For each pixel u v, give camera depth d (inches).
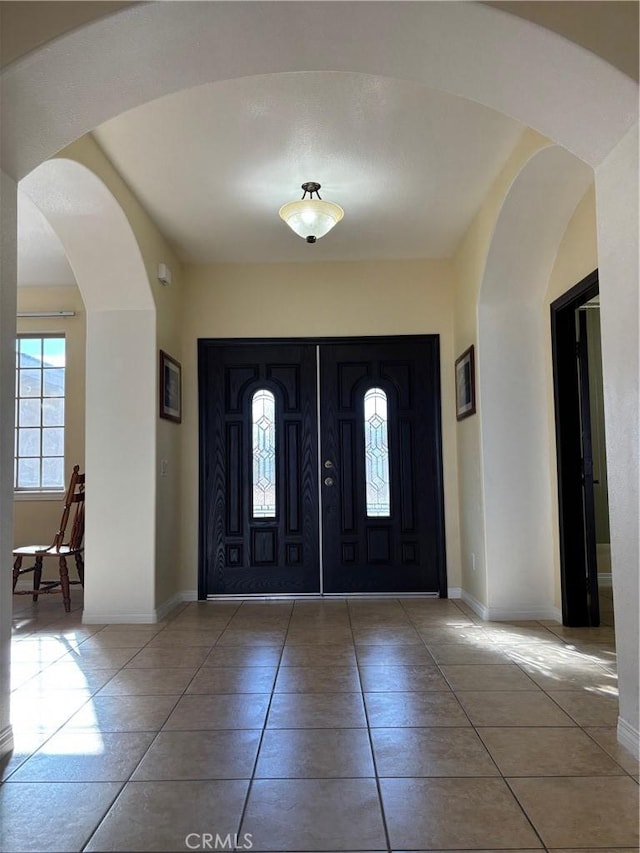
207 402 209.3
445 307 209.5
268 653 140.4
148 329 177.6
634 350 87.0
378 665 130.2
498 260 164.1
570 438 163.5
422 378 209.9
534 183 139.2
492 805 74.8
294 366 211.0
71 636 157.9
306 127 129.1
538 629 159.5
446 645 145.3
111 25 83.3
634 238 87.0
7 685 91.4
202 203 164.6
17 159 92.8
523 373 173.9
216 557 206.8
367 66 95.2
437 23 86.0
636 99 84.8
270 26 86.8
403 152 139.7
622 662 91.2
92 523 175.2
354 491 208.4
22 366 232.1
